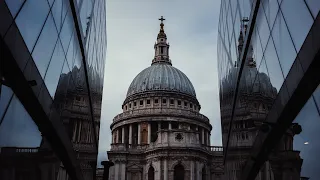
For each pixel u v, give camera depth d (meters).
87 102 31.16
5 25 11.61
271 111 18.55
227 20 34.75
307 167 14.07
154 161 93.25
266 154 21.00
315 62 12.78
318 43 12.13
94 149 38.66
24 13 13.26
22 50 13.36
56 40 18.28
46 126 18.28
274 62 17.70
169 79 124.31
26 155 15.12
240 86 28.20
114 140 118.50
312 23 12.61
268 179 20.48
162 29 148.25
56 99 19.42
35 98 15.33
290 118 16.36
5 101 12.41
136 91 123.12
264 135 20.08
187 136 94.00
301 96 14.71
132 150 100.19
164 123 112.50
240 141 28.89
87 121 31.34
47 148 18.89
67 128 23.03
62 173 23.28
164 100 119.62
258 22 20.77
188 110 117.75
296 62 14.34
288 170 16.52
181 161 91.19
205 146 98.31
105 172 27.36
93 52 32.47
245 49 24.81
